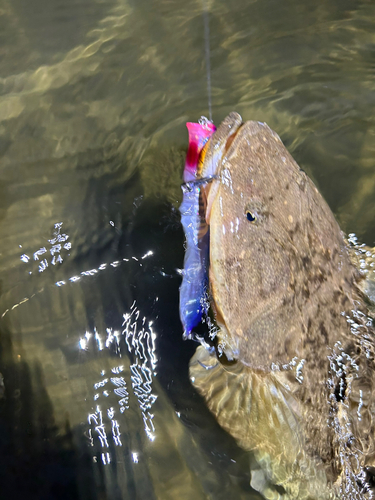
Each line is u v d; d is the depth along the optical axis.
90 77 0.42
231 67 0.43
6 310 0.32
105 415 0.29
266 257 0.26
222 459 0.28
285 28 0.46
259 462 0.28
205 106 0.40
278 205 0.26
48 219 0.35
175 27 0.45
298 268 0.26
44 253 0.34
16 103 0.40
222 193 0.26
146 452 0.28
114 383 0.30
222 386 0.30
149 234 0.34
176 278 0.32
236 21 0.46
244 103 0.41
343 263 0.28
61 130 0.39
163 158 0.37
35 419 0.29
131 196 0.36
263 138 0.26
